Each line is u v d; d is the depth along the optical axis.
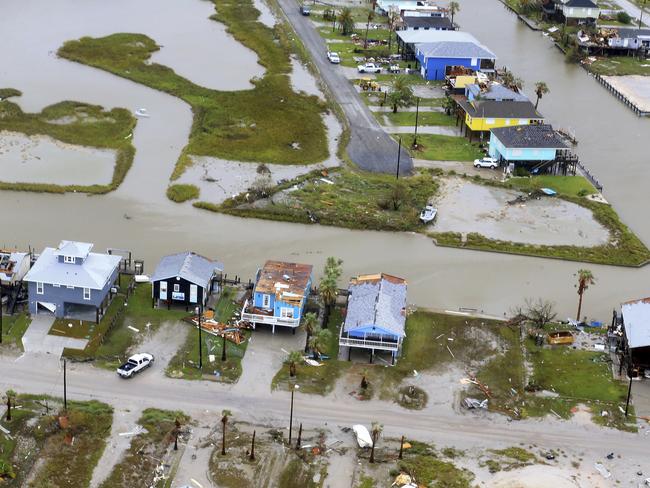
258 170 153.12
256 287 108.12
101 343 103.50
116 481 83.38
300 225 136.25
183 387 97.38
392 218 139.00
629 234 138.75
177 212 138.12
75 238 128.62
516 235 136.75
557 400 98.75
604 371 103.81
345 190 148.38
